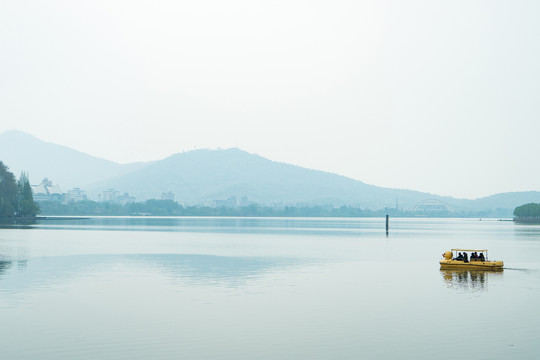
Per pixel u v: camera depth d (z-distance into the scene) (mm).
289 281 66250
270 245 134125
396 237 183625
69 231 197500
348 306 50344
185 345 37250
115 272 73938
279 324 43125
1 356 34594
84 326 42000
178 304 50625
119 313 46625
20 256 96375
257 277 69750
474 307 50312
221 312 47344
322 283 64750
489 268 80812
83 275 70500
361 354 35688
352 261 92000
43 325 42188
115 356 34812
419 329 41844
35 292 56688
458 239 171875
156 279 67188
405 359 34781
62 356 34688
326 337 39531
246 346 37156
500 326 42906
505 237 186750
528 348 37062
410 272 76875
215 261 90125
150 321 43719
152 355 35062
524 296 56500
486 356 35375
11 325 42219
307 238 171375
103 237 161750
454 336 39938
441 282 66625
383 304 51531
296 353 35781
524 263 91688
